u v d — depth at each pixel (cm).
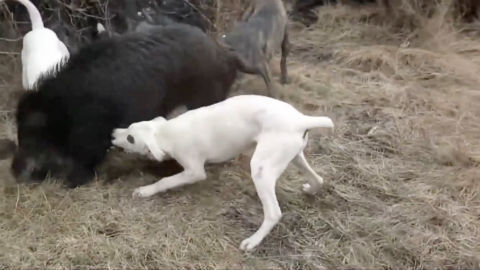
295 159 355
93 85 358
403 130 452
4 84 486
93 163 371
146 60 371
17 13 531
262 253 332
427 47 589
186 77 384
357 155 423
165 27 397
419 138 444
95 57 367
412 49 575
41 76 373
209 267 321
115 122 361
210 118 347
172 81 379
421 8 629
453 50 585
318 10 667
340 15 651
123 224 343
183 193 369
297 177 392
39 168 365
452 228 357
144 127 350
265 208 329
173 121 353
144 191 360
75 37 506
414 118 470
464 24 641
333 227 353
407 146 434
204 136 347
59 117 357
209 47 396
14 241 330
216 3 541
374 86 520
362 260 334
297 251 336
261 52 455
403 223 360
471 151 429
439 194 386
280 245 339
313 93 502
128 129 351
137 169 389
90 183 373
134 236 336
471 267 333
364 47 588
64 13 518
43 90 362
